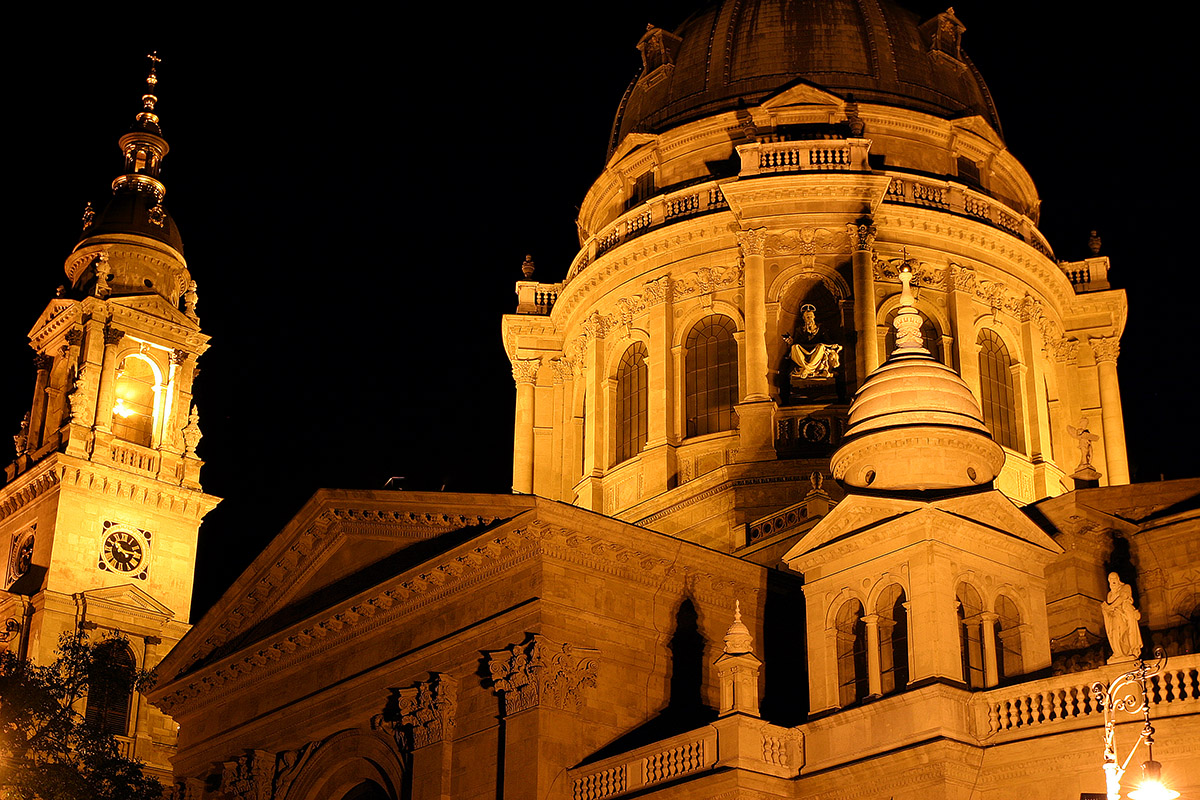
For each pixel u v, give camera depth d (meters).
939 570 48.41
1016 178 82.31
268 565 65.38
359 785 59.78
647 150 80.94
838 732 48.47
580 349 80.19
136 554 87.19
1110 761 37.03
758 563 59.88
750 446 70.25
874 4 82.88
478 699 54.69
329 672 61.75
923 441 52.47
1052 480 73.56
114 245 93.44
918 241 74.75
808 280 74.62
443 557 56.41
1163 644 53.94
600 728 53.38
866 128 77.75
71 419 87.44
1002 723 45.88
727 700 49.06
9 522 89.00
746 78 81.12
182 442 91.06
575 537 54.38
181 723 68.75
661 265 77.06
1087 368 78.88
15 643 82.69
